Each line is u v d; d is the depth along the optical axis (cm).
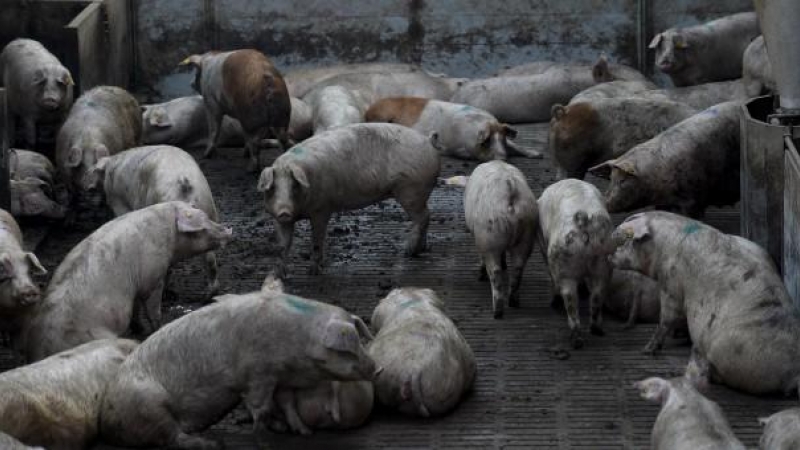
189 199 1052
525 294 1076
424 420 869
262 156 1415
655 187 1146
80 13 1472
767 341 880
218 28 1650
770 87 1396
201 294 1080
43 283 1091
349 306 1052
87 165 1205
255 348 816
